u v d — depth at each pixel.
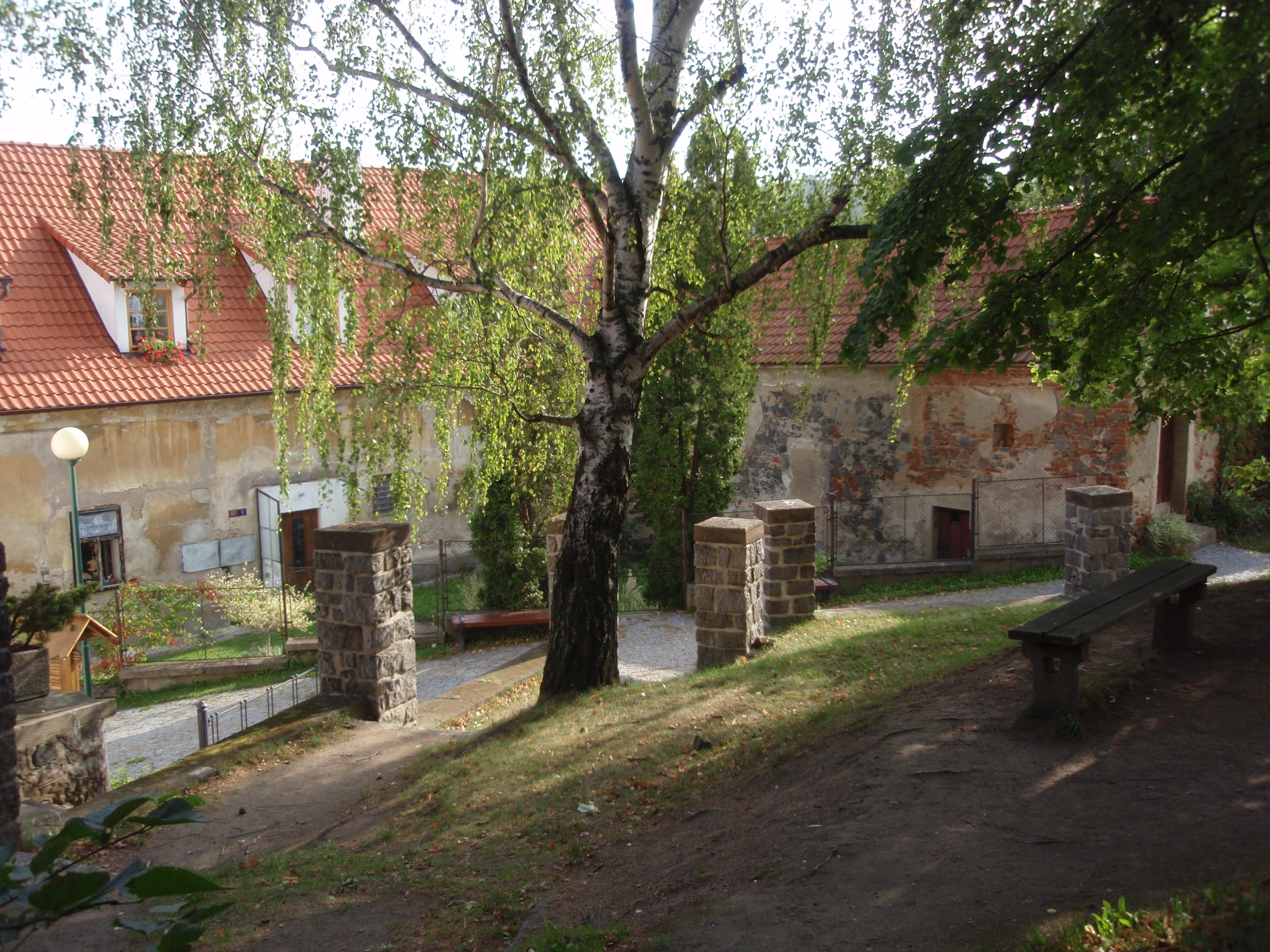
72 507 13.09
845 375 18.42
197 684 15.62
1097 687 6.38
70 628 13.24
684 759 7.28
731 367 11.79
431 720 11.67
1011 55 6.40
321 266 9.83
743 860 4.95
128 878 1.74
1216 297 7.18
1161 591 6.63
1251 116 4.62
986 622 10.95
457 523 22.06
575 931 4.37
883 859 4.54
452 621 16.56
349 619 10.50
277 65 8.97
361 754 9.29
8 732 6.71
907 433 17.95
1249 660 6.88
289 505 19.55
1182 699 6.24
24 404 16.33
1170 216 5.07
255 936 5.18
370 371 10.65
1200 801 4.77
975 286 10.99
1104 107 5.44
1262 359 7.81
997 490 17.14
